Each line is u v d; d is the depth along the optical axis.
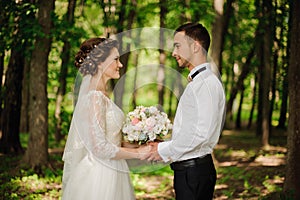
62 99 13.66
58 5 12.84
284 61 12.47
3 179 8.21
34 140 8.88
